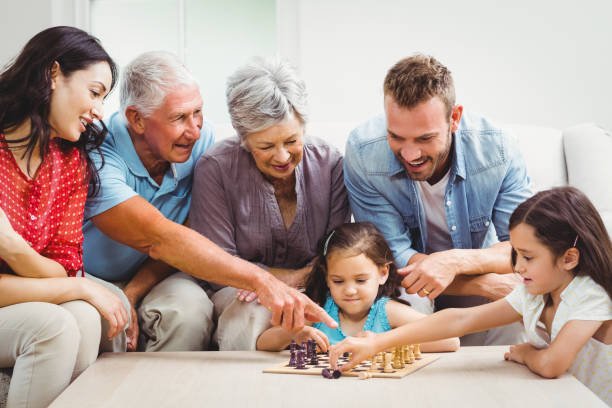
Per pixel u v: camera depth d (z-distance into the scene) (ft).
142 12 10.89
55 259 5.99
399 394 4.69
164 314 6.70
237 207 7.06
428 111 5.97
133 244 6.28
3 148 5.73
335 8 10.16
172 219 7.32
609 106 10.02
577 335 4.99
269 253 7.22
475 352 5.75
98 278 7.08
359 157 6.92
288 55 10.45
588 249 5.14
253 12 10.75
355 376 5.12
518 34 10.03
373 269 6.06
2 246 5.39
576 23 9.98
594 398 4.54
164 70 6.48
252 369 5.35
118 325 5.74
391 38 10.12
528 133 9.13
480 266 6.47
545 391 4.70
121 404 4.59
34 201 5.80
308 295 6.44
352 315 6.16
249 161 7.04
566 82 10.04
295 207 7.17
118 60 10.96
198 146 7.47
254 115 6.25
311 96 10.23
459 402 4.51
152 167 7.09
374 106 10.20
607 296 5.11
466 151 6.81
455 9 10.05
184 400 4.65
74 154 6.10
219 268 5.93
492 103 10.12
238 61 10.81
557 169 9.02
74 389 4.90
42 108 5.74
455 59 10.09
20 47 10.28
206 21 10.83
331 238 6.18
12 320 5.22
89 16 10.78
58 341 5.16
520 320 5.57
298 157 6.59
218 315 7.06
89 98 5.81
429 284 6.27
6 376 5.40
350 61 10.18
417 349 5.55
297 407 4.48
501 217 7.03
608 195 8.64
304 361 5.43
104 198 6.25
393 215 7.00
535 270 5.19
